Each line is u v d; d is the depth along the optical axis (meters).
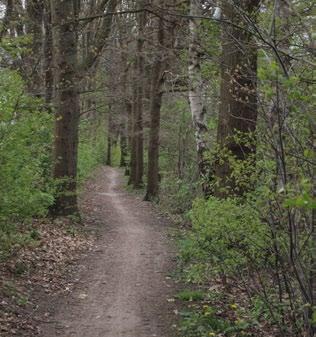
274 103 3.84
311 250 4.22
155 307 8.24
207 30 8.54
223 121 8.48
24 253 10.44
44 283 9.17
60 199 15.32
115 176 43.53
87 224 16.47
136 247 13.36
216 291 8.33
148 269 10.89
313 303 4.23
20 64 13.16
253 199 5.85
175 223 17.80
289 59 3.75
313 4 4.16
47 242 12.08
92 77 18.58
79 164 23.00
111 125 45.75
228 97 8.58
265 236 5.64
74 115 15.59
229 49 6.32
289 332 5.20
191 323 6.96
